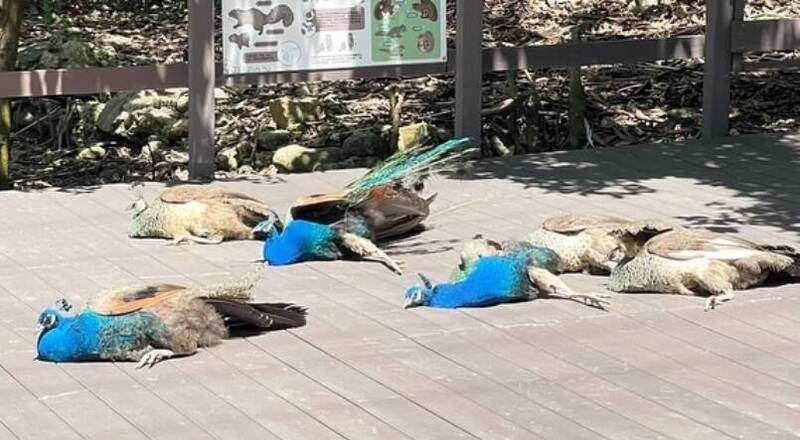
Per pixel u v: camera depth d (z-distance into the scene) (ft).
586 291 19.27
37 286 19.77
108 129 34.14
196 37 26.63
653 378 16.06
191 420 14.90
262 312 17.84
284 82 27.45
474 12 28.09
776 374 16.16
